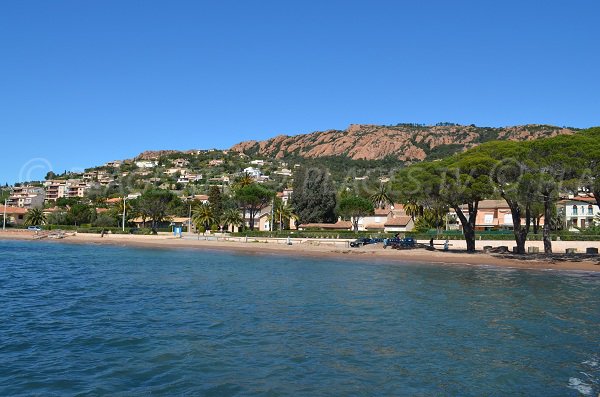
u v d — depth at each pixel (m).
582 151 49.06
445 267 53.69
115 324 22.67
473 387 14.48
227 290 34.19
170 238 108.56
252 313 25.47
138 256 69.38
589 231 79.31
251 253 76.12
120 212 145.00
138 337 20.11
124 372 15.55
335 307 27.45
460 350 18.45
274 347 18.69
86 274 44.72
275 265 55.56
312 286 36.56
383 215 120.75
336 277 43.00
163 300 29.61
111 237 116.12
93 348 18.42
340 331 21.47
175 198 150.50
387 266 54.75
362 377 15.30
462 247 76.44
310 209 125.06
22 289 34.41
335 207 127.69
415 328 22.16
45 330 21.39
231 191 159.62
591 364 16.78
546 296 32.09
